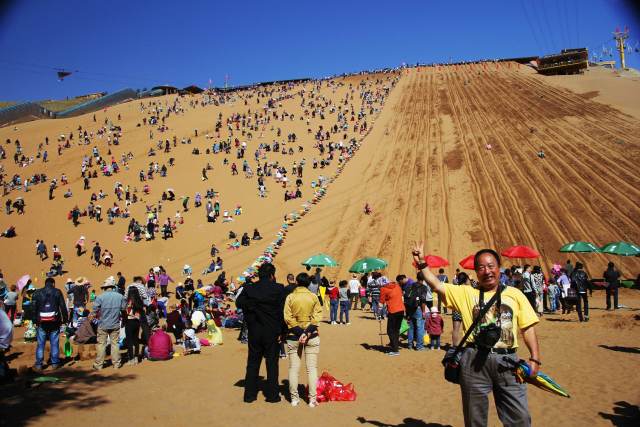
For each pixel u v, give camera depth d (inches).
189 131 2810.0
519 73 3818.9
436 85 3644.2
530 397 336.2
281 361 478.6
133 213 1723.7
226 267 1289.4
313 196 1797.5
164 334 491.2
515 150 1968.5
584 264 1201.4
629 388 353.4
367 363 462.0
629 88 2795.3
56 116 4409.5
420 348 530.3
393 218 1533.0
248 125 2908.5
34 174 2193.7
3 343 310.5
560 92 2898.6
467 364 200.8
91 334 517.7
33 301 439.5
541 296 819.4
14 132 3078.2
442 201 1606.8
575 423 283.3
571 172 1681.8
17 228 1614.2
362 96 3563.0
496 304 200.8
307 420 289.7
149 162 2288.4
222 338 627.5
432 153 2081.7
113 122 3181.6
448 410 310.5
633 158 1726.1
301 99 3683.6
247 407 315.6
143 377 402.0
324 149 2381.9
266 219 1632.6
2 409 303.6
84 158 2293.3
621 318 709.9
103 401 325.1
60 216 1713.8
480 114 2610.7
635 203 1417.3
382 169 1979.6
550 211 1449.3
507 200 1552.7
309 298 326.3
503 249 1296.8
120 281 967.6
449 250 1317.7
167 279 1080.2
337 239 1438.2
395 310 501.4
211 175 2094.0
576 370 409.4
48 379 381.7
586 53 3550.7
